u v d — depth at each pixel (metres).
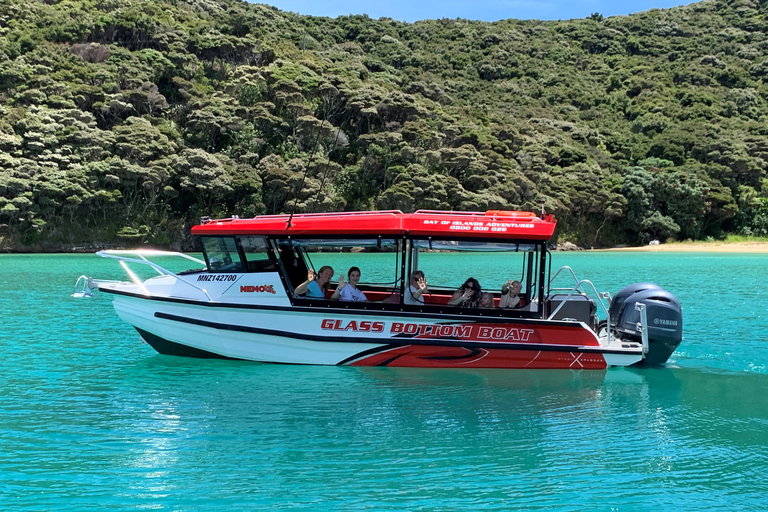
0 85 63.97
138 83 70.38
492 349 9.16
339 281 9.44
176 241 62.78
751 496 5.32
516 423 7.04
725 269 36.41
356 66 97.69
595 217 80.88
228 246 9.46
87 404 7.68
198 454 6.08
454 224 8.95
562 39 145.62
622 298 9.83
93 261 41.69
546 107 114.00
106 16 78.75
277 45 90.88
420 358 9.23
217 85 78.81
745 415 7.41
